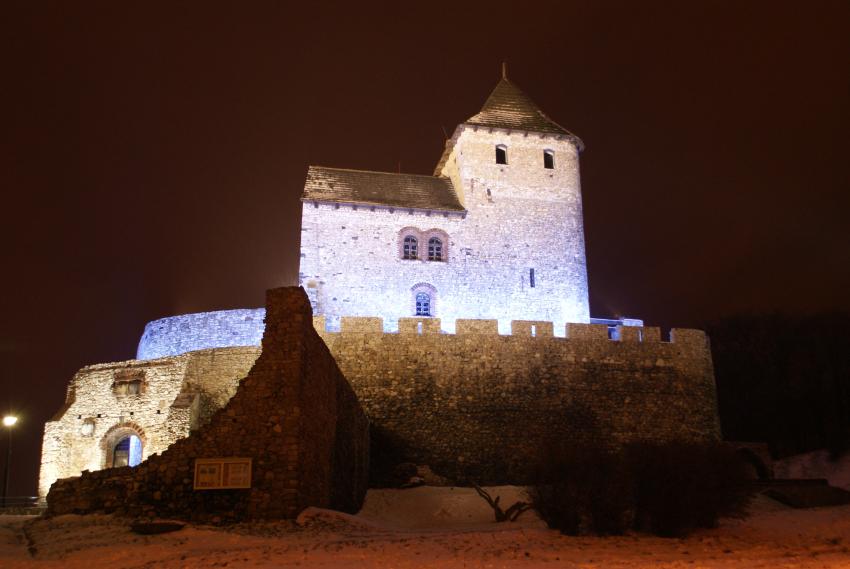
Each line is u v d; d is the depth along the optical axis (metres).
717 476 18.44
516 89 46.22
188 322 37.66
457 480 29.67
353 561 12.22
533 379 31.94
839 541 15.99
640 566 12.02
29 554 13.05
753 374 50.12
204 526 15.52
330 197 39.28
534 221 41.34
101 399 30.81
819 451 44.59
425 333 31.58
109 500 16.42
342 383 22.34
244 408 16.92
